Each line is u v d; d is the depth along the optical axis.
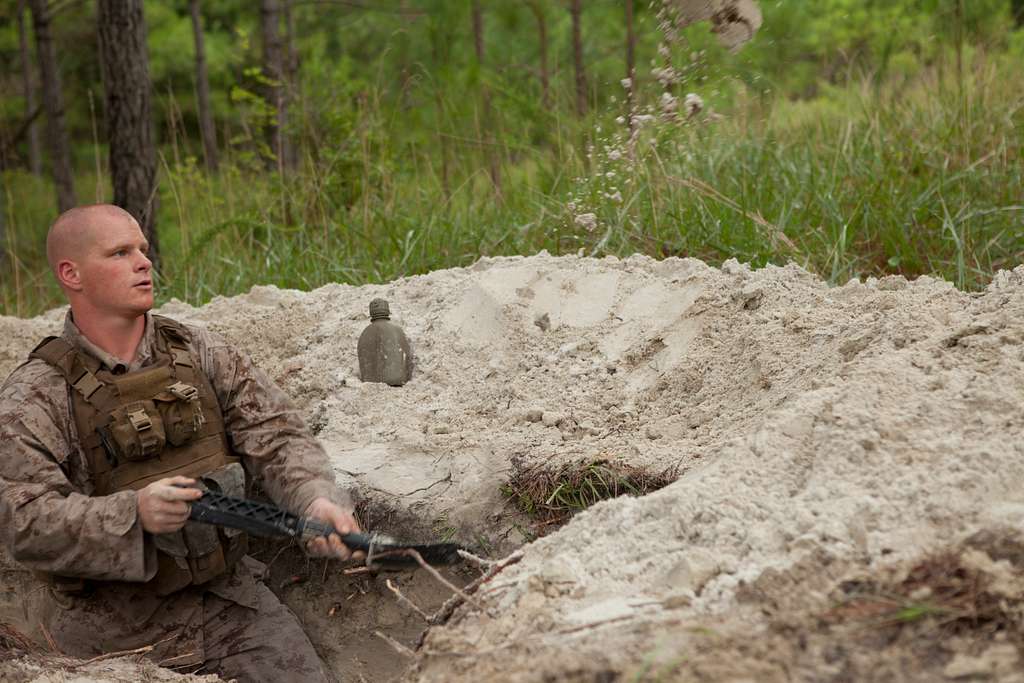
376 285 5.08
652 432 3.52
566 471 3.34
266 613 3.30
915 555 2.11
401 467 3.67
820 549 2.18
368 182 6.66
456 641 2.31
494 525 3.41
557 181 6.09
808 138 6.30
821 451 2.57
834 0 8.91
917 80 7.17
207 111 13.92
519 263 4.73
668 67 4.67
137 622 3.14
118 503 2.84
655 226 5.25
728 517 2.40
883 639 1.89
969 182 5.38
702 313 3.98
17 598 3.89
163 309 5.25
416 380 4.24
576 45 7.47
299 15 13.24
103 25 7.11
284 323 4.82
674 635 2.00
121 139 7.19
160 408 3.04
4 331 5.05
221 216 7.36
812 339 3.51
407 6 8.18
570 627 2.17
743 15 3.80
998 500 2.28
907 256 4.88
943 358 2.88
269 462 3.23
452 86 6.95
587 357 4.05
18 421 2.94
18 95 17.41
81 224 3.03
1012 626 1.86
